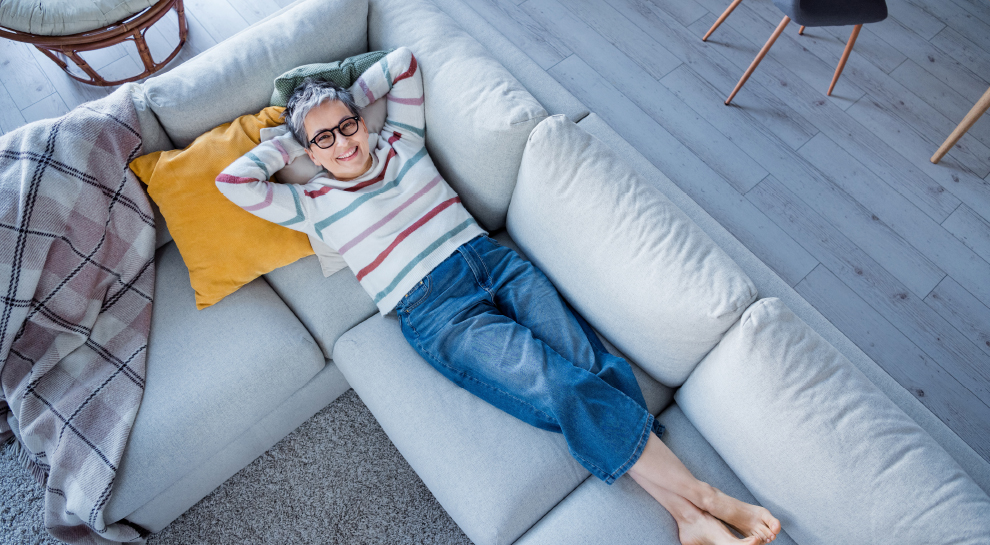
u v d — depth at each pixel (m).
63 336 1.21
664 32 2.24
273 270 1.43
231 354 1.28
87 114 1.23
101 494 1.11
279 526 1.43
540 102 1.51
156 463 1.18
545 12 2.26
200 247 1.29
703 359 1.17
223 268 1.31
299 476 1.49
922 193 1.94
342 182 1.33
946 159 2.00
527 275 1.34
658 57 2.19
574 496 1.17
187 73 1.32
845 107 2.09
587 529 1.10
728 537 1.05
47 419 1.16
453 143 1.35
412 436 1.20
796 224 1.89
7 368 1.17
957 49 2.20
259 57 1.36
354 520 1.44
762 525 1.06
